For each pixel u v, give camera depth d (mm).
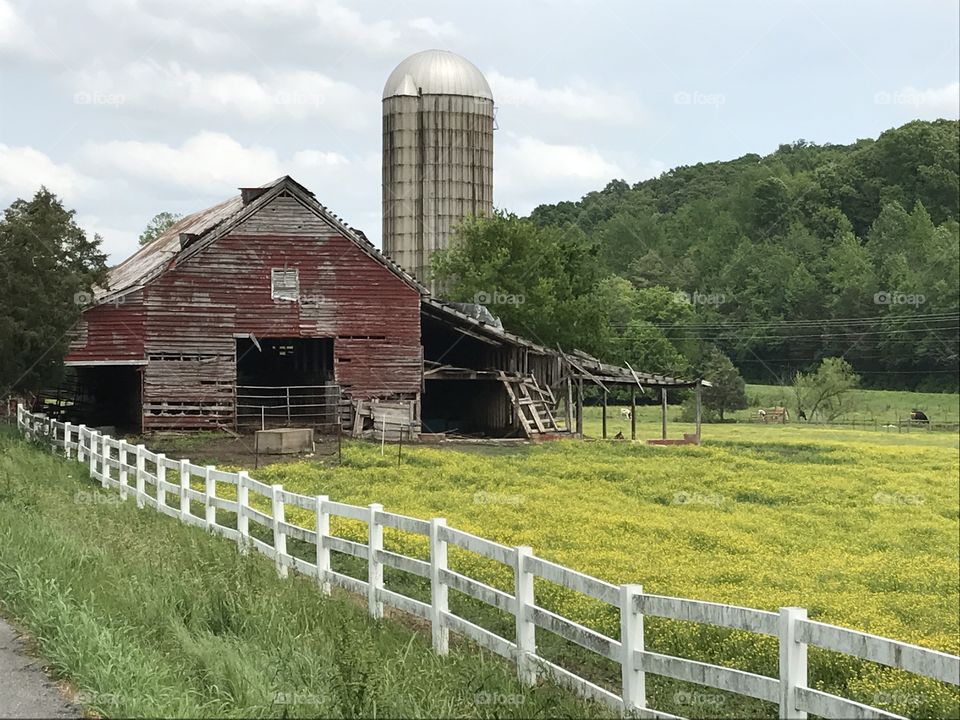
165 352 44656
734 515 29547
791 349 118625
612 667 13102
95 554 14961
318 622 12625
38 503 21578
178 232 54406
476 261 73000
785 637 8008
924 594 19188
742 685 8422
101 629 10789
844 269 121625
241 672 9773
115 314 44406
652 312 107438
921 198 139500
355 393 46500
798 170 156875
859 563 22641
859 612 16484
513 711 9797
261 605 12617
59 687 9836
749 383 119500
